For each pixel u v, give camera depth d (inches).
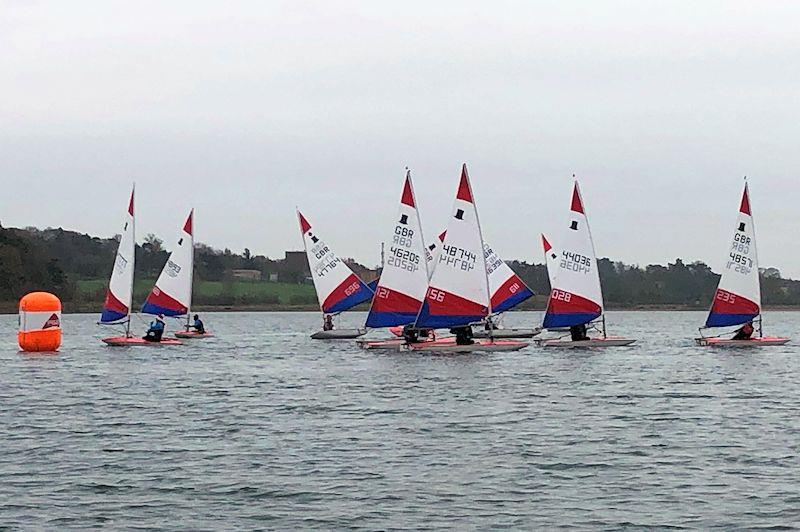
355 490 1037.2
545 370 2305.6
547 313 2871.6
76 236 7628.0
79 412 1625.2
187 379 2171.5
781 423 1469.0
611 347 3034.0
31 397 1834.4
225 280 7760.8
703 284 7283.5
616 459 1187.9
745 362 2573.8
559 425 1454.2
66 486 1059.3
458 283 2613.2
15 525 919.0
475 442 1306.6
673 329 5497.1
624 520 926.4
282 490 1038.4
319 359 2699.3
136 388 1988.2
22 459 1202.6
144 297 7101.4
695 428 1423.5
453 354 2694.4
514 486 1051.9
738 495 1008.9
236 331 4921.3
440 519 933.2
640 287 7253.9
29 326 2928.2
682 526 907.4
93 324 5521.7
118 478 1095.0
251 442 1314.0
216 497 1012.5
